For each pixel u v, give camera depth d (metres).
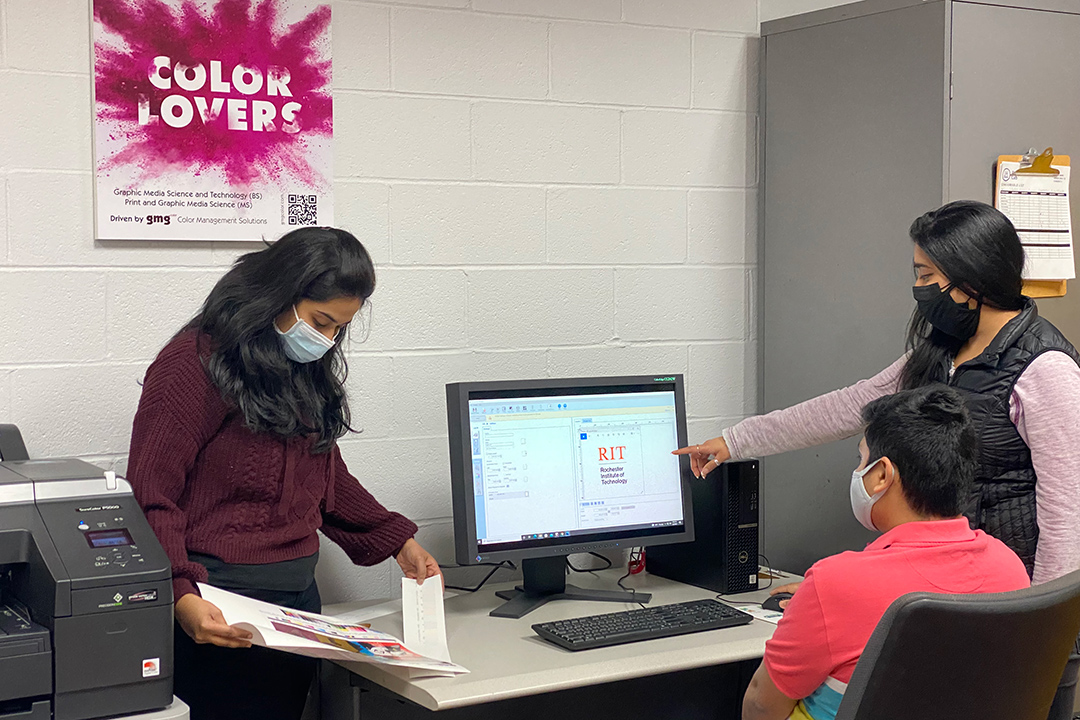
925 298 1.86
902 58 2.32
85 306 2.04
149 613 1.45
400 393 2.33
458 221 2.37
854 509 1.55
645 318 2.60
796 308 2.61
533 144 2.44
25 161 1.98
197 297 2.13
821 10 2.50
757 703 1.53
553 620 2.05
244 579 1.78
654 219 2.60
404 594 1.99
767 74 2.66
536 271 2.46
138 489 1.66
